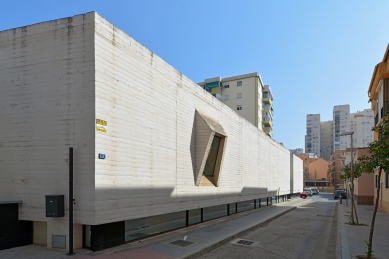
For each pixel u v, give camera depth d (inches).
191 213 484.4
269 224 572.7
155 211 362.3
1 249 278.5
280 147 1198.9
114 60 303.1
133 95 330.0
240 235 435.2
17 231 292.7
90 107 277.7
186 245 336.2
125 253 284.7
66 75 289.6
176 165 418.3
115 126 300.2
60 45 293.9
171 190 401.4
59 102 290.8
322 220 660.1
